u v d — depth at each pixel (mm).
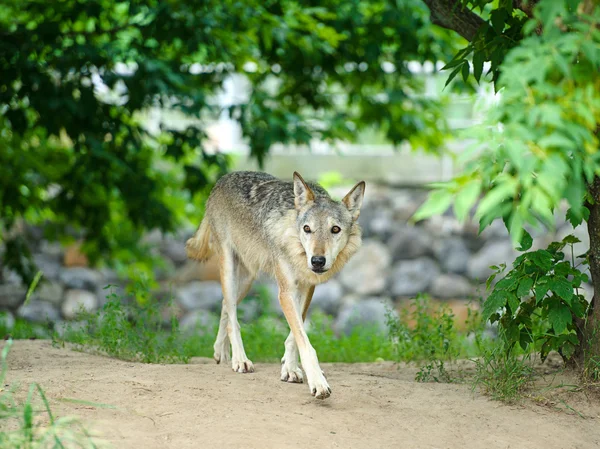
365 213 25938
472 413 7453
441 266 24531
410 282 24188
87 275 25031
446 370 9773
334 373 9414
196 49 13766
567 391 8070
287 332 13227
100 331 10711
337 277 24656
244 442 6086
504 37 7953
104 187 16234
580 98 4984
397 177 27641
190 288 24625
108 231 19422
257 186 9633
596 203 8109
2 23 15406
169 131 16234
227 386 7820
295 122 16547
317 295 24125
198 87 16438
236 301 9828
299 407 7234
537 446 6766
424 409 7504
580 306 8219
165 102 15641
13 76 13727
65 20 14430
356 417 7051
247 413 6832
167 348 10742
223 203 10055
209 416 6688
